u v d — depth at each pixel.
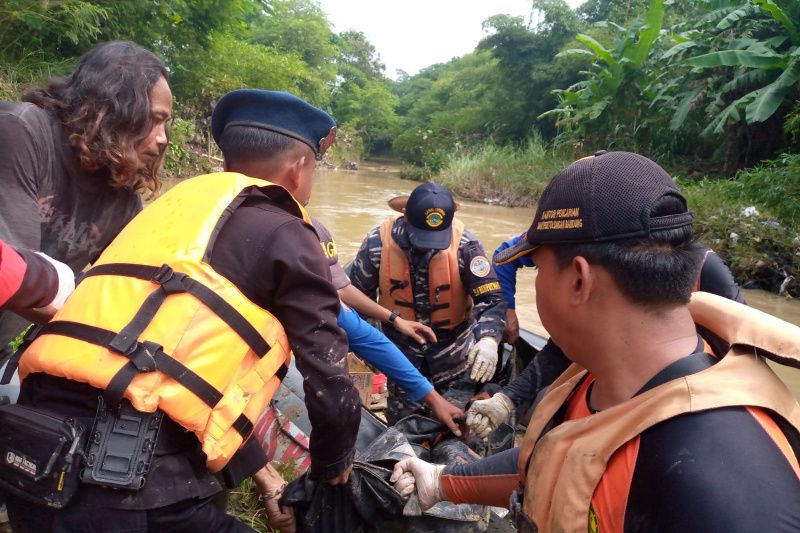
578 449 0.97
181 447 1.38
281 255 1.45
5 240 1.64
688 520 0.80
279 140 1.84
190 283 1.37
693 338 0.99
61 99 1.81
